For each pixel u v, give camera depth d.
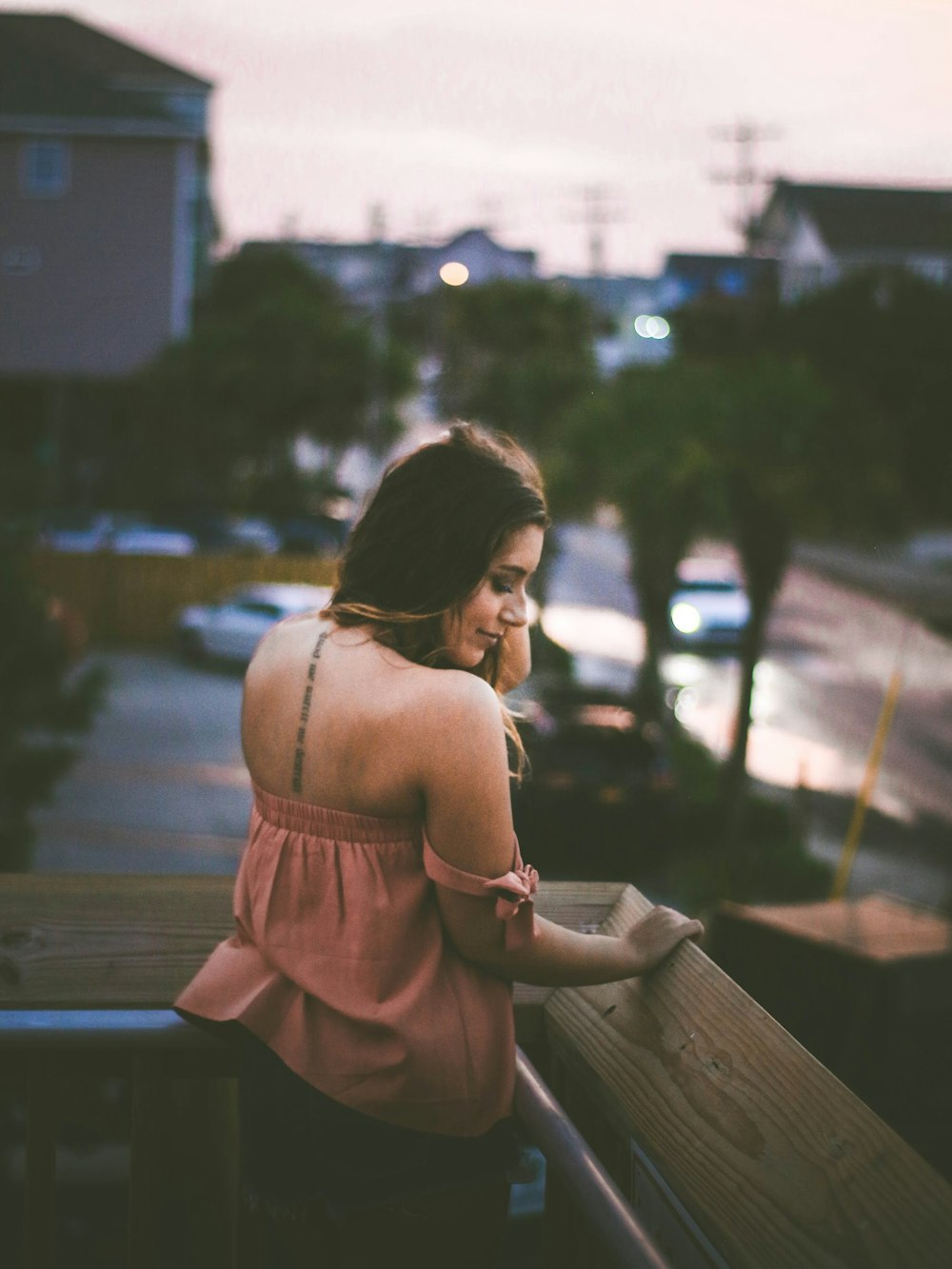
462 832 1.23
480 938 1.26
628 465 13.48
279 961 1.29
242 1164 1.43
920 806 18.75
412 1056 1.24
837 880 13.22
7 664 9.11
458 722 1.22
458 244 70.38
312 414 40.16
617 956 1.38
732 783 14.93
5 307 40.09
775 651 29.11
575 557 42.12
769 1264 1.07
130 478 40.38
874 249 53.53
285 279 47.25
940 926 6.02
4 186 39.75
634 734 15.01
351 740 1.26
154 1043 1.53
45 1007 1.58
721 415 13.32
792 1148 1.13
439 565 1.29
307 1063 1.27
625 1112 1.38
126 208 40.06
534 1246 4.77
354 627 1.32
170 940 1.64
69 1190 5.99
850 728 23.22
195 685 26.36
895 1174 1.02
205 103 42.84
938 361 28.19
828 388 13.61
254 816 1.37
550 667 22.75
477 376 36.25
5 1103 4.67
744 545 14.33
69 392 41.06
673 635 27.81
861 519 13.74
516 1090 1.44
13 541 9.52
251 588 28.89
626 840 14.55
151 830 16.19
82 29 44.28
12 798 9.12
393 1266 1.30
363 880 1.27
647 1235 1.17
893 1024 5.50
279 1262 1.48
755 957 6.00
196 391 39.06
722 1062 1.27
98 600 32.50
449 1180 1.29
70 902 1.68
